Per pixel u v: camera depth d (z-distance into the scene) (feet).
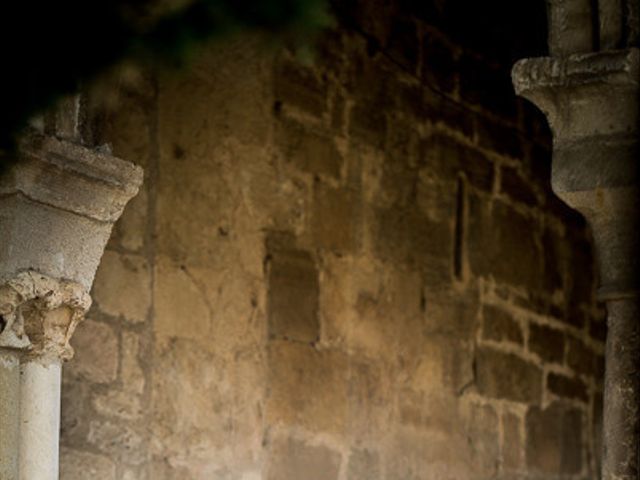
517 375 24.32
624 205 14.15
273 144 19.76
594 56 14.14
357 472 20.84
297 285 20.02
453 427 22.79
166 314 17.97
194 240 18.45
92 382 16.94
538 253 25.18
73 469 16.61
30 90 6.82
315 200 20.47
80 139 13.80
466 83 23.71
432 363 22.47
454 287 23.09
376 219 21.62
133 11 6.85
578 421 25.85
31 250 13.47
